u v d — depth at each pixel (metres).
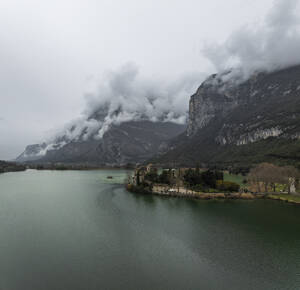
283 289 44.41
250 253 59.09
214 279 47.59
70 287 44.78
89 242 66.50
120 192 152.25
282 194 127.69
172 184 159.12
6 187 182.50
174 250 61.19
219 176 158.62
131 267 52.41
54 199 129.38
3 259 56.03
